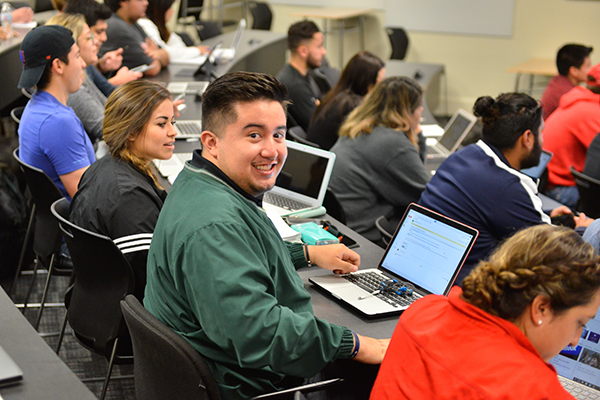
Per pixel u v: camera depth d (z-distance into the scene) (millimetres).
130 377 2385
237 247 1309
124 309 1395
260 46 5848
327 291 1764
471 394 1016
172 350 1280
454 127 3715
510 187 2070
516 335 1036
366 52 3668
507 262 1047
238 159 1388
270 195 2525
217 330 1274
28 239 2822
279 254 1449
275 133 1407
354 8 8086
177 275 1337
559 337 1043
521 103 2082
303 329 1319
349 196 2805
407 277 1789
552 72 6410
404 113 2773
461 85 7707
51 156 2463
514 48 7316
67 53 2475
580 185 2924
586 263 1000
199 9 7723
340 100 3650
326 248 1818
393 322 1636
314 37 4500
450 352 1074
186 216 1351
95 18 3547
